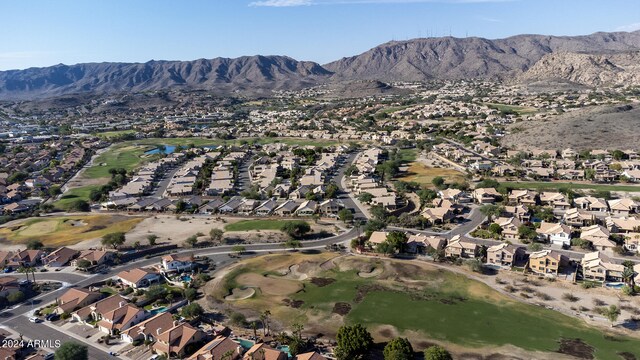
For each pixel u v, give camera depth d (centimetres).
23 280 15400
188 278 15188
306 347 10988
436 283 14162
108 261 16850
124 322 11956
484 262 15600
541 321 11850
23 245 19025
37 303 13762
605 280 13825
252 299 13600
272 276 15162
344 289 14025
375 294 13612
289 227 18650
